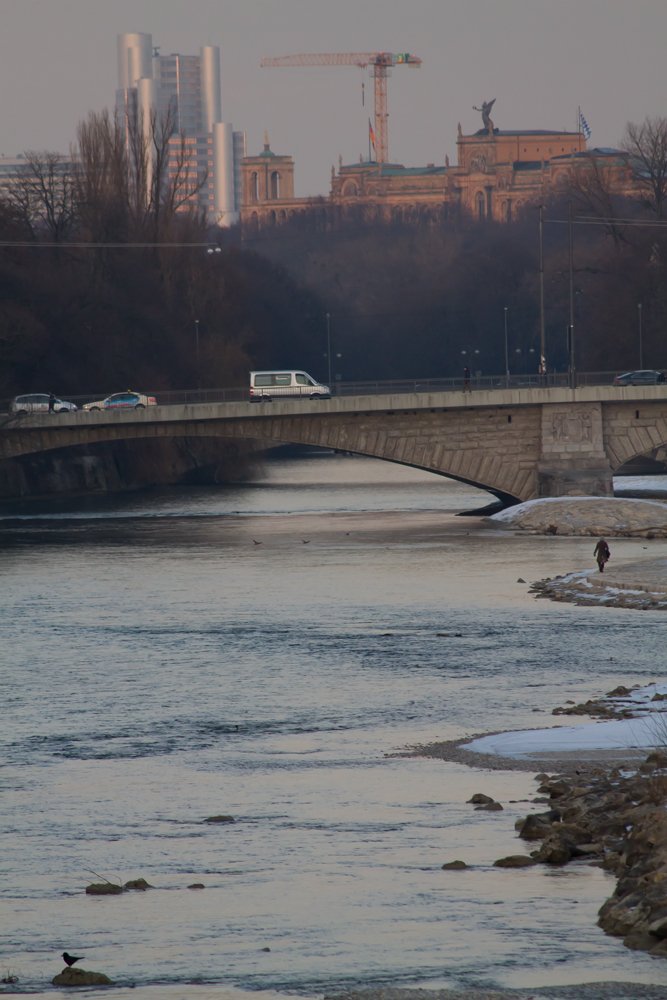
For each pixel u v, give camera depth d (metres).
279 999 25.17
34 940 29.67
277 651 84.12
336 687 70.94
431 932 29.52
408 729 59.06
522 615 98.31
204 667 78.31
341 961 27.55
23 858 37.69
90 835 40.44
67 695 69.56
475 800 43.69
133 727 60.94
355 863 36.16
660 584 106.88
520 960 27.34
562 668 76.00
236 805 44.38
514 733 56.28
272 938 29.28
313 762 52.06
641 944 28.16
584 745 52.69
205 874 35.34
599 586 109.94
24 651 85.12
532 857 36.06
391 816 41.97
